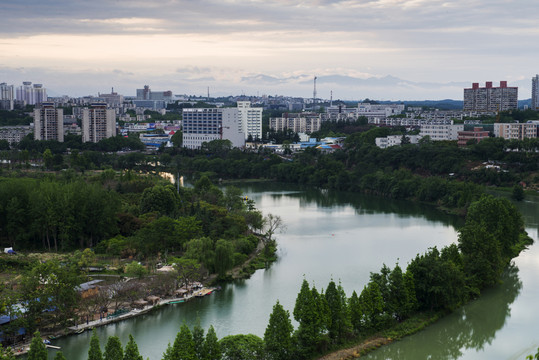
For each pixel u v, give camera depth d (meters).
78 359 198.25
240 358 182.25
